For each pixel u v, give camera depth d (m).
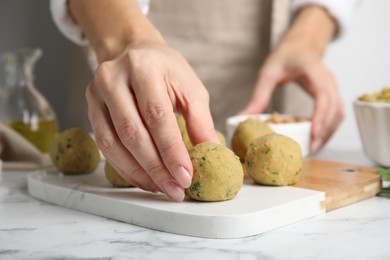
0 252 0.47
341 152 0.83
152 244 0.48
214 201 0.52
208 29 1.01
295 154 0.57
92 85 0.56
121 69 0.54
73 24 0.80
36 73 1.22
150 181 0.54
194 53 1.02
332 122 0.85
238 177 0.52
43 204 0.59
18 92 0.83
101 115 0.54
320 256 0.45
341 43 1.25
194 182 0.52
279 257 0.45
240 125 0.66
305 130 0.76
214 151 0.53
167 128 0.51
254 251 0.46
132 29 0.62
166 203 0.52
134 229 0.51
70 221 0.54
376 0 1.22
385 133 0.68
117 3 0.65
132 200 0.53
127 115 0.52
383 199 0.59
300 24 0.91
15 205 0.59
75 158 0.63
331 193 0.56
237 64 1.02
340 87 1.27
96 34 0.65
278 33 0.95
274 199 0.53
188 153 0.52
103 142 0.54
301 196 0.54
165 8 1.01
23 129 0.82
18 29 1.20
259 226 0.50
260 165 0.57
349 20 0.94
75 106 1.07
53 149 0.64
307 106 1.05
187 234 0.50
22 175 0.71
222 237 0.49
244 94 1.03
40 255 0.46
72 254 0.47
